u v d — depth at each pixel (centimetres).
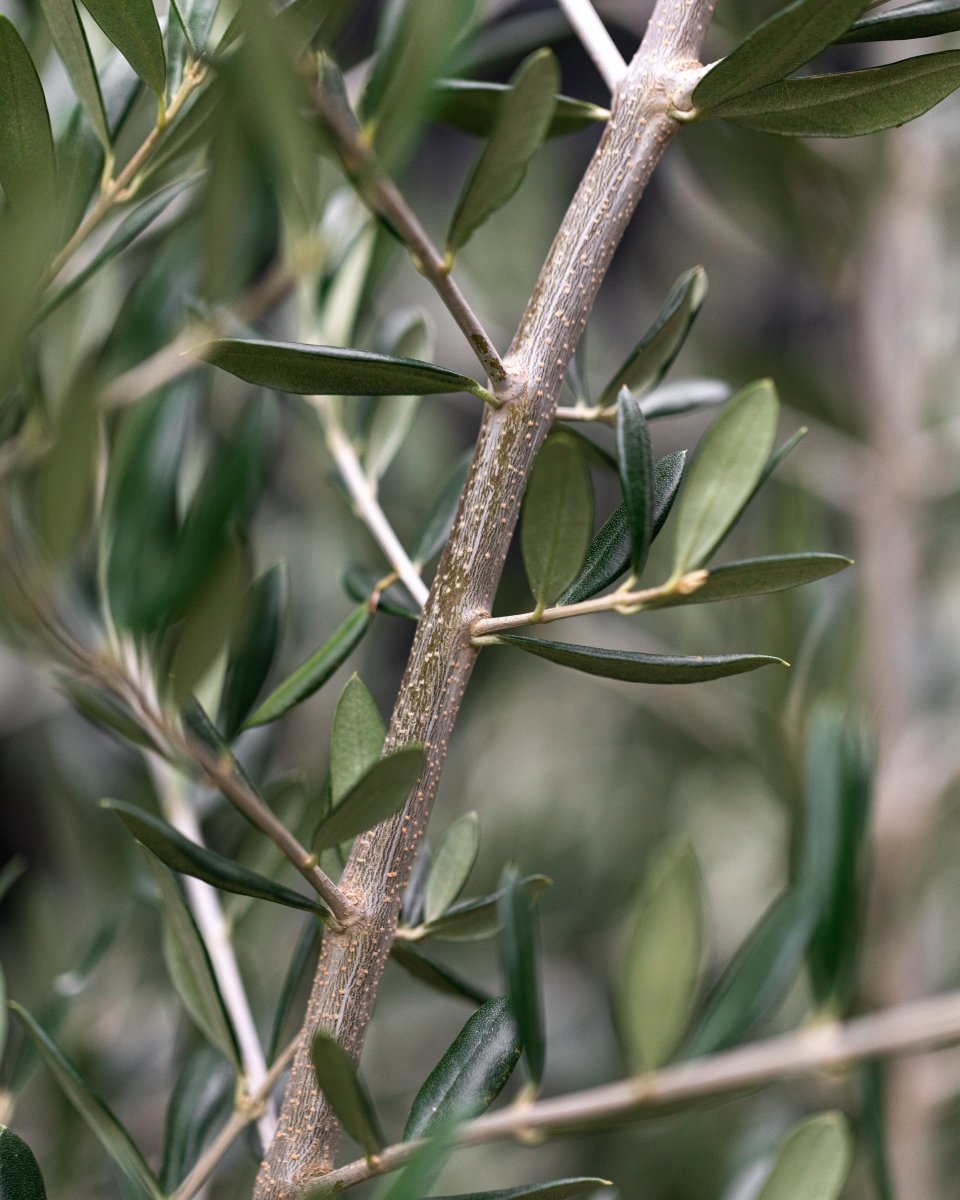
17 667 136
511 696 184
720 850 195
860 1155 125
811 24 71
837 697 131
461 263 155
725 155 148
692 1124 106
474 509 73
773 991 83
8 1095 83
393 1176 72
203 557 71
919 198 156
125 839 111
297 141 67
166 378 83
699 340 164
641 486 72
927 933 167
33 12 83
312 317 89
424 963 79
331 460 89
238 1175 95
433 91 68
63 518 67
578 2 76
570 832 184
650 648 161
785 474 151
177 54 76
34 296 67
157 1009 125
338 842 72
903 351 159
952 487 158
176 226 87
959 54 72
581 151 171
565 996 169
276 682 125
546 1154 157
